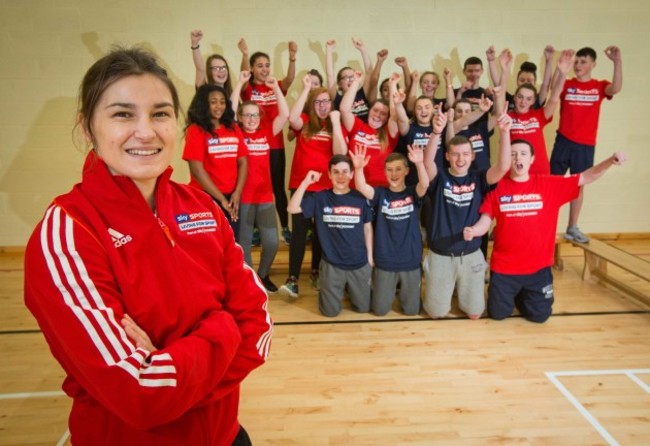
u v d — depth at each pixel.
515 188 3.58
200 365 0.93
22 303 4.00
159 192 1.04
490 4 5.13
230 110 3.92
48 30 4.86
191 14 4.93
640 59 5.30
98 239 0.92
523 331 3.54
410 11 5.09
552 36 5.23
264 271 4.29
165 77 0.96
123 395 0.85
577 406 2.67
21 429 2.48
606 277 4.41
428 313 3.78
